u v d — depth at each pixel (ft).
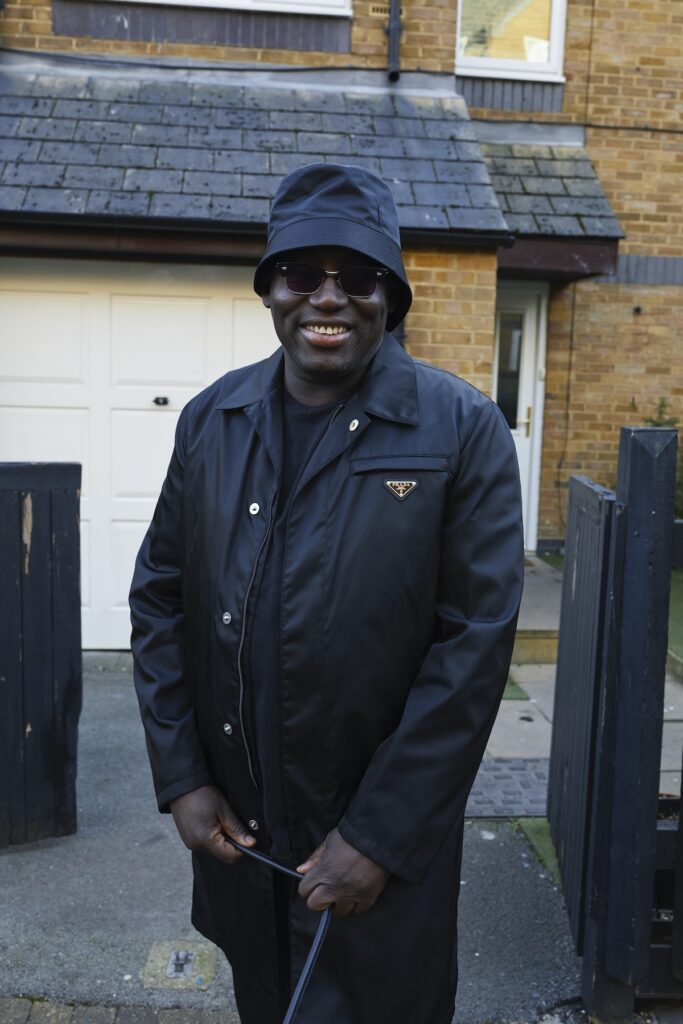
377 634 4.91
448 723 4.77
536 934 9.00
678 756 11.38
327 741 4.99
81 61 17.46
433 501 4.93
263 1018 5.78
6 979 8.14
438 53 18.13
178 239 15.96
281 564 5.07
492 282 16.83
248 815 5.33
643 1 22.17
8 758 10.29
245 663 5.09
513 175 20.84
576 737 8.96
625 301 23.39
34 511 10.05
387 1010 5.11
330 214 4.94
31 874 9.85
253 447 5.32
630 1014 7.64
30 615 10.20
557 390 23.59
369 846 4.75
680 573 14.73
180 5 17.47
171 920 9.09
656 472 7.10
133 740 13.51
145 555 5.91
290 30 17.80
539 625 17.76
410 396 5.10
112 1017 7.72
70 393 17.03
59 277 16.76
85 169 15.85
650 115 22.54
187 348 17.16
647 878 7.32
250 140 16.76
